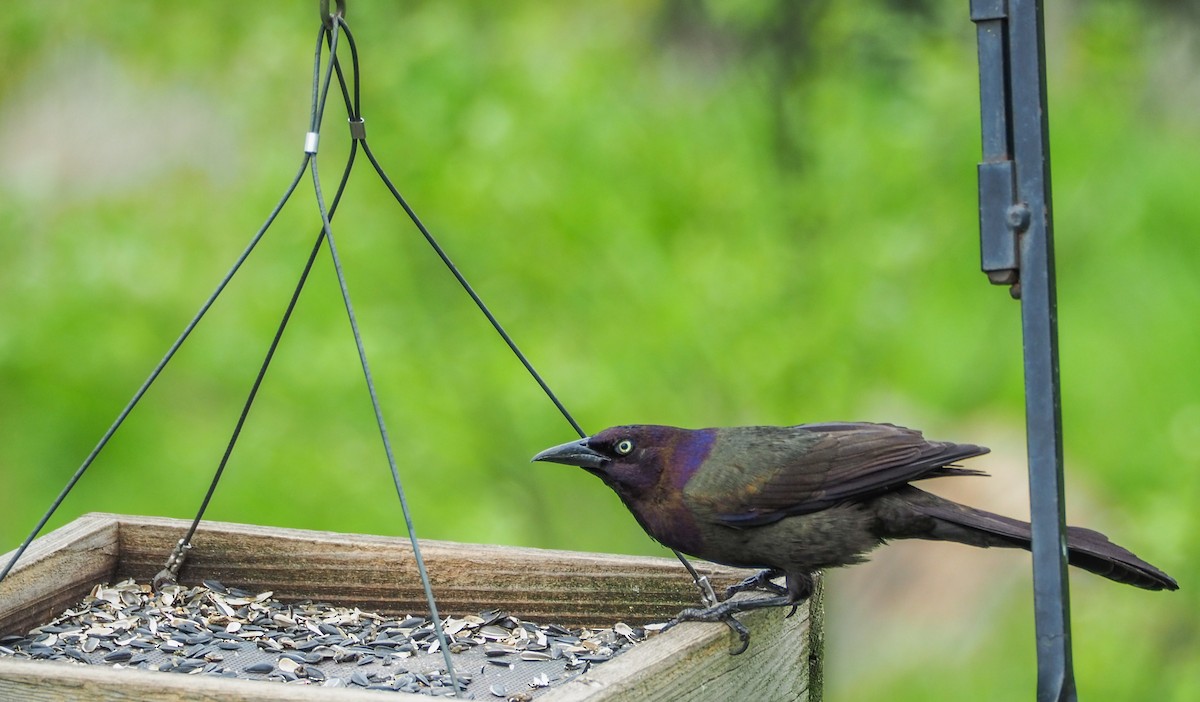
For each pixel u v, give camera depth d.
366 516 12.80
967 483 14.86
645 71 14.45
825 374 13.70
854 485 6.80
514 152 13.08
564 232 13.30
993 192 5.23
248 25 13.70
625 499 7.04
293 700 5.12
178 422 13.38
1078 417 14.01
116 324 13.13
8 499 13.27
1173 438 13.48
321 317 13.23
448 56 13.36
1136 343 13.89
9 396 13.41
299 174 5.89
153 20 13.70
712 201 13.77
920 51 14.12
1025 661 14.65
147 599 7.15
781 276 13.69
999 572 15.27
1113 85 14.34
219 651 6.56
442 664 6.42
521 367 13.25
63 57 14.09
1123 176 14.08
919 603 15.27
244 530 7.27
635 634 6.77
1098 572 6.20
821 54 14.74
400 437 13.15
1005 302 13.91
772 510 6.79
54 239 13.39
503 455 13.88
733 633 6.29
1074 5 14.60
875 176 14.02
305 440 13.05
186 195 13.70
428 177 13.27
